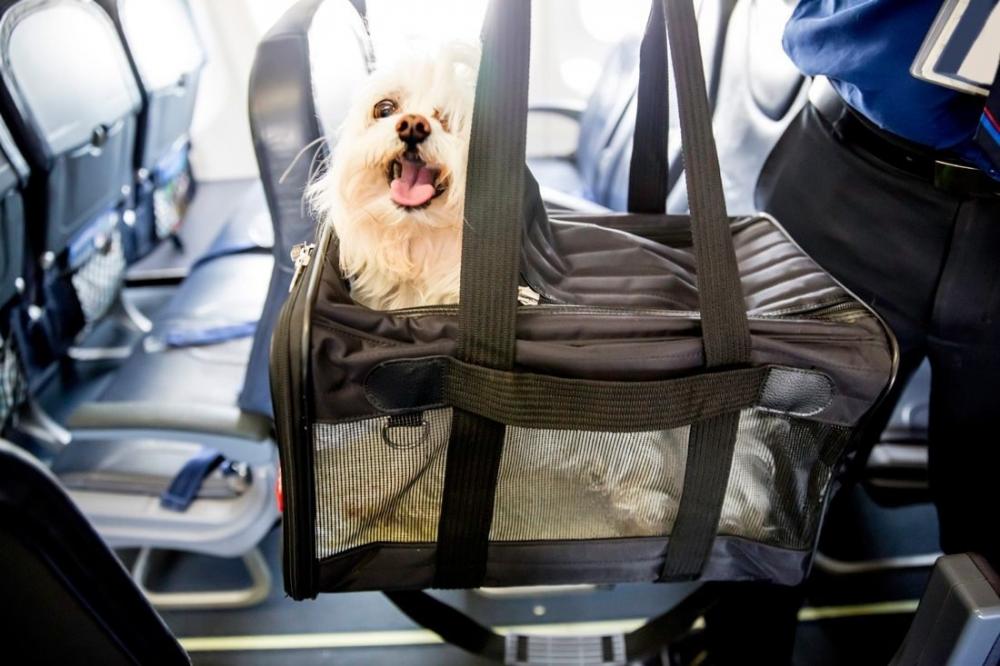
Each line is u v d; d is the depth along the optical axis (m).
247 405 0.85
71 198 1.23
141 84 1.34
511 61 0.43
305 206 0.72
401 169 0.55
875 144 0.76
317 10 0.74
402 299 0.58
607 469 0.52
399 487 0.51
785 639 0.83
